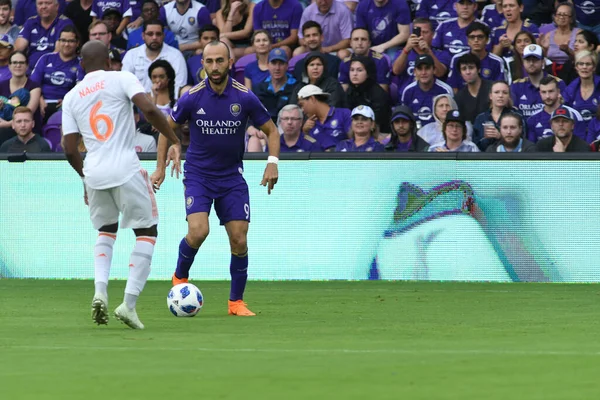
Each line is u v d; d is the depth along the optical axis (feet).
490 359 57.77
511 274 138.10
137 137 158.40
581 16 169.48
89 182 76.95
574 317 89.61
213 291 124.57
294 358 58.49
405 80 166.40
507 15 165.37
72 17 189.26
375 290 124.77
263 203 143.23
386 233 140.87
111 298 115.85
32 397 44.78
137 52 175.01
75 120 77.92
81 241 148.05
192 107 90.58
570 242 136.77
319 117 156.04
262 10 178.19
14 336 72.49
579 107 155.02
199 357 59.21
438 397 44.19
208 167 92.27
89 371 53.16
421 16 173.68
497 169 138.00
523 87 155.43
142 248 77.97
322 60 159.74
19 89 173.17
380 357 58.80
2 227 150.20
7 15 193.67
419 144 152.97
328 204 141.90
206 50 89.40
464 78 156.35
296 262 142.82
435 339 70.08
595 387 47.21
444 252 139.44
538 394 45.06
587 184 135.95
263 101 168.04
